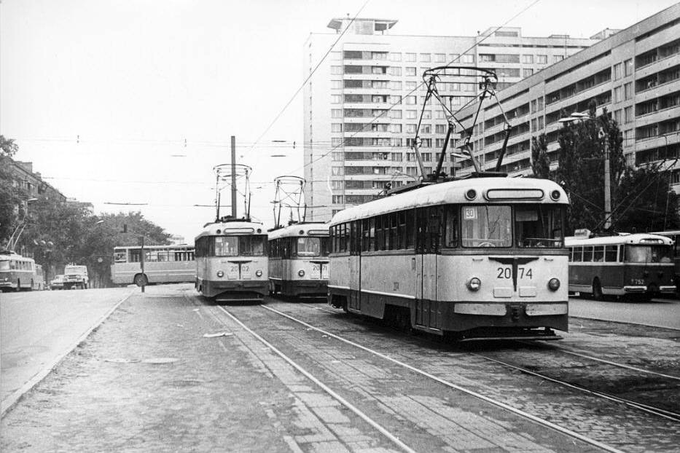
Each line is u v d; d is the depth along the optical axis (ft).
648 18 208.85
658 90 205.67
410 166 375.66
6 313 82.74
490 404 29.35
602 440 23.67
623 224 130.41
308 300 107.45
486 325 45.21
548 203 46.62
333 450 22.36
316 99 373.81
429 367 39.55
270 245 117.39
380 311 59.26
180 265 180.96
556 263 46.29
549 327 46.14
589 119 136.46
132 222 364.79
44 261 261.65
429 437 23.94
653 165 131.95
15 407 29.53
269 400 30.45
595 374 37.09
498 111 315.37
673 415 27.30
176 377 37.11
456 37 377.30
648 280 106.63
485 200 46.09
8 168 179.42
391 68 375.25
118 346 51.26
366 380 35.32
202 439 24.12
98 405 29.99
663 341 52.21
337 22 378.94
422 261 50.16
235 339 54.49
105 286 337.93
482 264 45.55
